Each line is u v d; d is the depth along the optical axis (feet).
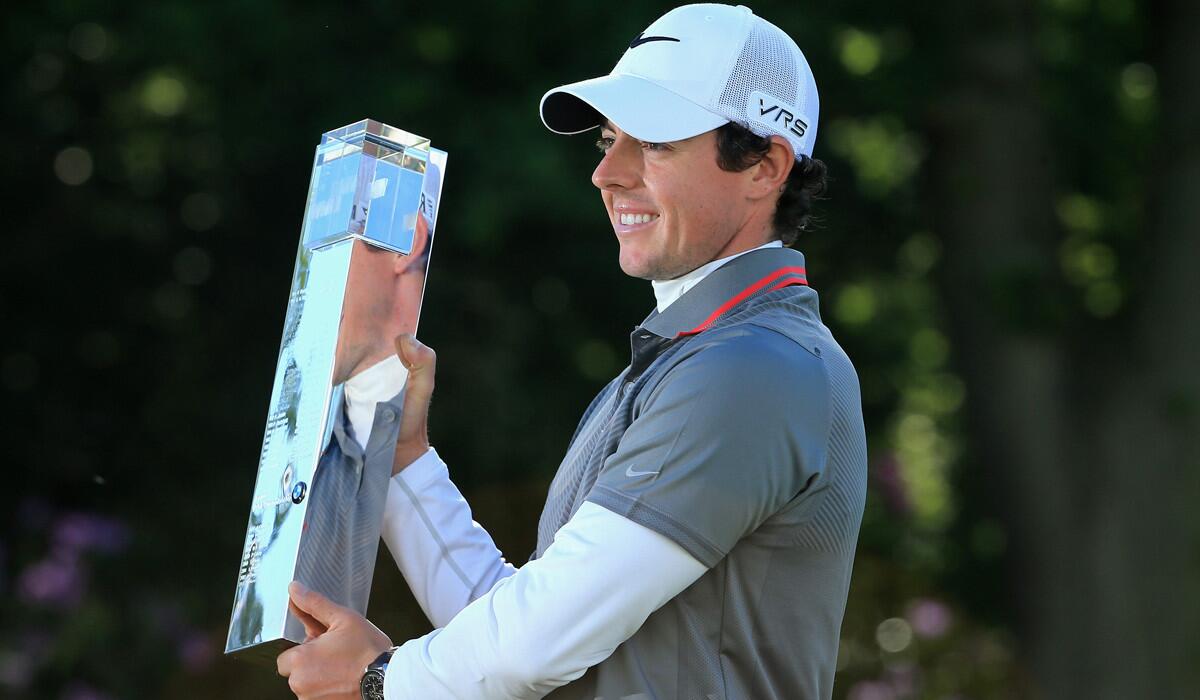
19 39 92.43
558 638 27.73
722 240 31.50
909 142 108.47
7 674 85.81
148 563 95.14
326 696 29.55
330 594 30.55
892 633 102.68
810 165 32.27
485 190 86.63
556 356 98.94
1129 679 97.19
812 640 29.60
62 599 89.35
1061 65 105.19
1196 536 97.14
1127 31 106.63
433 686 28.45
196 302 100.37
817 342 30.17
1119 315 101.96
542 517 31.86
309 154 94.22
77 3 88.63
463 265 94.58
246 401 99.55
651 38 31.99
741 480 27.96
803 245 108.68
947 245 102.78
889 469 116.06
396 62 91.76
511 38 90.38
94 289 99.86
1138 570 97.86
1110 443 99.35
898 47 100.12
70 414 99.66
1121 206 110.32
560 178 86.94
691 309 31.07
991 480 101.96
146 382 100.53
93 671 87.66
